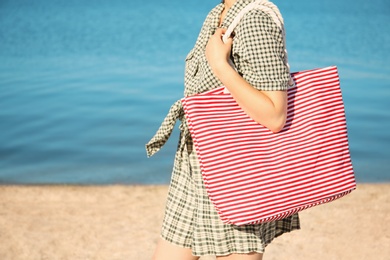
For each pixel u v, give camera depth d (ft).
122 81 47.67
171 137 30.60
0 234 16.97
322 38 80.74
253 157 8.29
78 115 35.94
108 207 19.56
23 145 29.66
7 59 62.85
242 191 8.20
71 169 25.81
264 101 8.16
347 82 48.01
